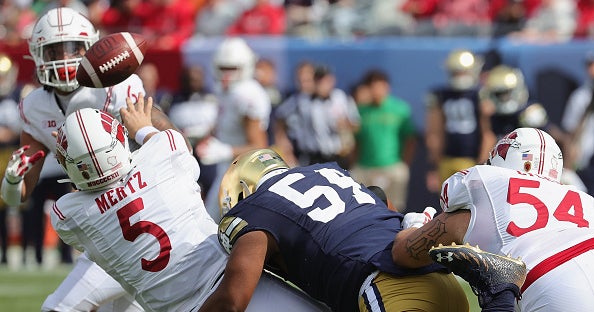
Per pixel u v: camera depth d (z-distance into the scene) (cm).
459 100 3597
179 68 3925
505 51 3825
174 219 1623
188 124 3284
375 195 1667
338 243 1548
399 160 3841
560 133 3666
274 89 3903
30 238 3584
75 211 1630
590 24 3994
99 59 1712
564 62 3797
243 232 1559
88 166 1588
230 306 1515
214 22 4150
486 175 1526
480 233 1502
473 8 4156
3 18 4138
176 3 4062
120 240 1620
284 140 3728
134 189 1617
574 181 3375
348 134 3781
